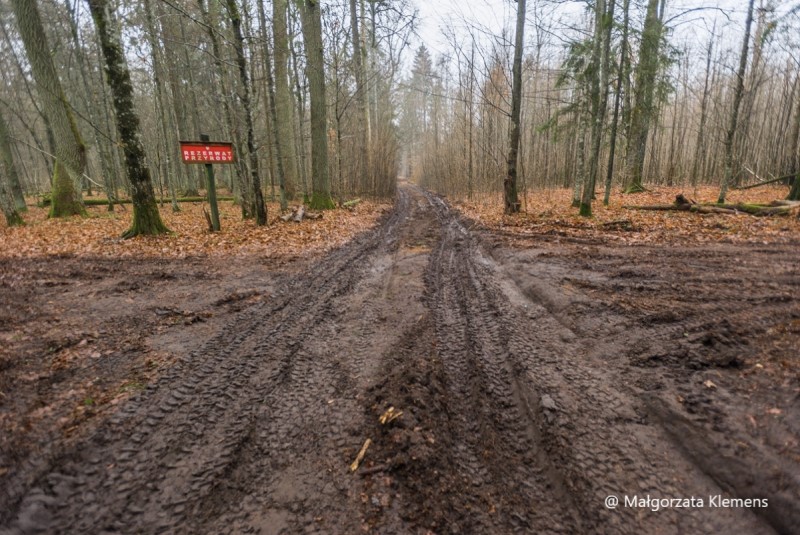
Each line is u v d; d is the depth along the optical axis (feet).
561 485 7.35
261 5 43.34
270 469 7.67
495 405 9.74
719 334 11.86
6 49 63.67
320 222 40.98
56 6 55.93
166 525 6.44
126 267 22.81
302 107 61.77
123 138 30.40
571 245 26.40
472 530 6.43
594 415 9.14
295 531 6.36
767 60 57.00
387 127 83.35
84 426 8.66
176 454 8.00
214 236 31.94
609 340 12.53
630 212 40.32
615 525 6.53
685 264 20.38
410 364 11.26
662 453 8.00
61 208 47.14
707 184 72.90
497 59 42.42
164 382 10.53
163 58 53.42
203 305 16.53
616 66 46.26
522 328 14.02
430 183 121.70
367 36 67.41
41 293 17.98
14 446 7.96
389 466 7.66
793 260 19.99
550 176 86.74
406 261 24.27
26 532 6.22
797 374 9.62
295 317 15.28
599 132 36.68
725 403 9.01
